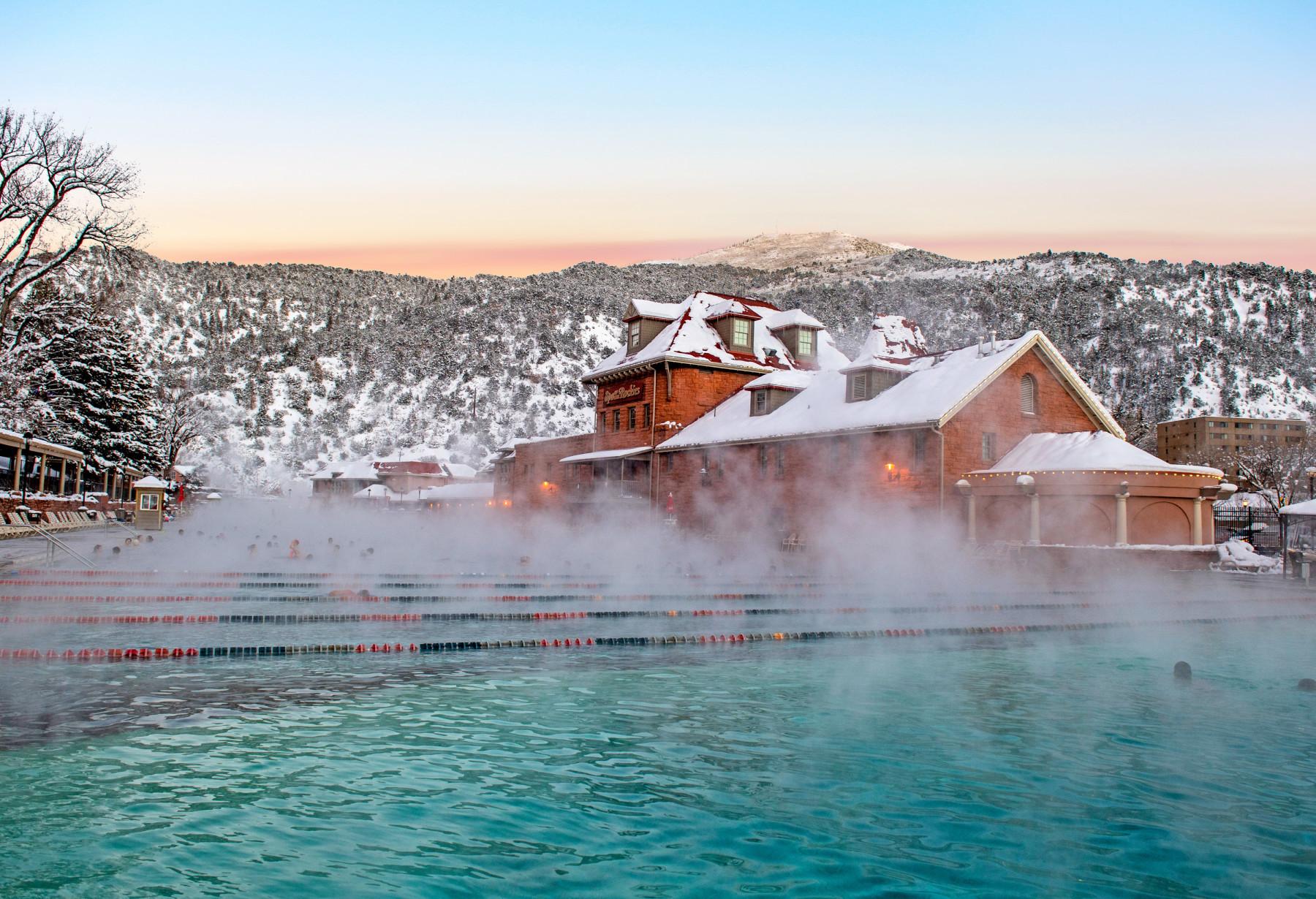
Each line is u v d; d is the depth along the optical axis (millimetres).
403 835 7211
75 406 66250
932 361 40500
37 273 37031
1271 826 7652
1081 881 6605
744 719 10922
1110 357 190750
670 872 6652
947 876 6672
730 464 44906
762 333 53562
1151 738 10266
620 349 56156
